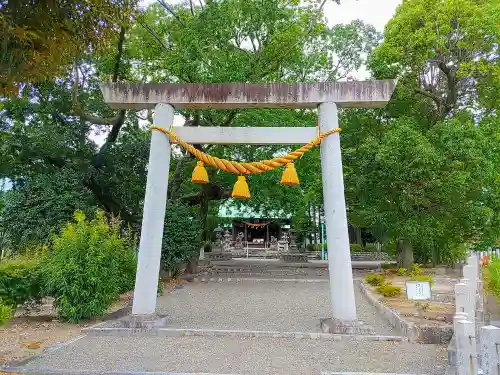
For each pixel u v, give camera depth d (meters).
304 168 19.56
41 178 14.58
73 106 15.27
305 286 16.62
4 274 9.08
